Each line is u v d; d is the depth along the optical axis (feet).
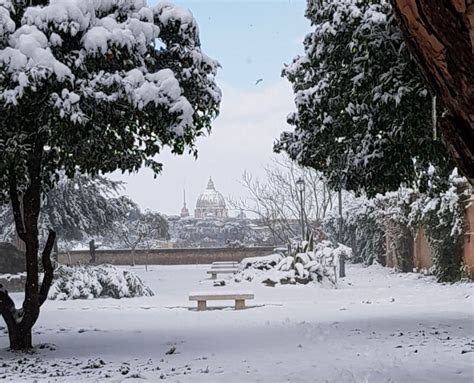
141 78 26.68
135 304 58.34
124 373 24.21
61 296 64.49
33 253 31.42
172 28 29.94
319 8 34.50
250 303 56.54
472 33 7.02
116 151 31.14
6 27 25.09
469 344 29.58
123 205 110.32
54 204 100.32
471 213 70.59
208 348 30.76
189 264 141.90
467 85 7.36
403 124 30.30
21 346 31.01
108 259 138.72
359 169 34.76
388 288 71.05
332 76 33.32
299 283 73.20
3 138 26.99
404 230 95.76
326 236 102.89
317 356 27.32
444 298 57.11
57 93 25.14
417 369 23.62
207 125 32.17
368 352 28.02
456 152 7.99
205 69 31.24
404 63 28.30
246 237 191.62
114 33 25.94
